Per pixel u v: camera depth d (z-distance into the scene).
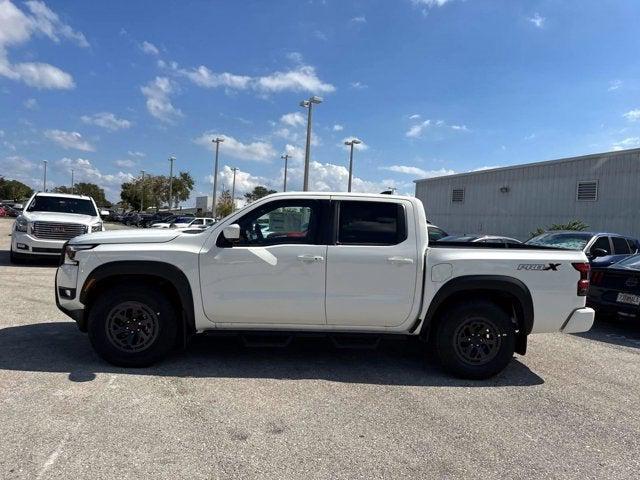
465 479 3.21
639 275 7.57
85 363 5.15
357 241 5.18
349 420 4.04
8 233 27.36
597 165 22.92
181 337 5.40
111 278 5.18
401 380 5.09
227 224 5.18
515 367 5.73
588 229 23.22
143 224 59.53
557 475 3.30
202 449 3.44
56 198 14.62
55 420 3.79
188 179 96.56
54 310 7.58
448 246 5.56
